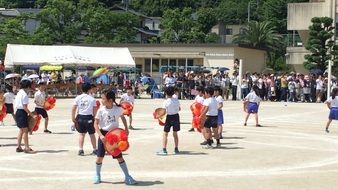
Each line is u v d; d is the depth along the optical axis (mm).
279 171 11352
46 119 17703
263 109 30641
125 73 48562
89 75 47375
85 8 73062
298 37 56031
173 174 10781
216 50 49625
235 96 39094
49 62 39281
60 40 70312
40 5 108750
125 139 9531
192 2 104625
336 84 37281
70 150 13828
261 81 38906
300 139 17219
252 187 9602
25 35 69000
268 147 15109
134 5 104812
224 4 104000
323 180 10375
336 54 45656
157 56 51344
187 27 80438
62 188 9344
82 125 12992
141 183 9844
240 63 39781
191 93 38719
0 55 62656
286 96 38688
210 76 39344
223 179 10328
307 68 46344
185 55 50500
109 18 71750
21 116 13188
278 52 79625
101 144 9805
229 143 15805
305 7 52844
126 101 19203
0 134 17234
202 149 14398
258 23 82938
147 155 13195
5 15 83562
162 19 86312
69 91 40375
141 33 82438
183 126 20234
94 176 10406
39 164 11773
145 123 21203
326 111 29703
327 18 45844
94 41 69688
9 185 9578
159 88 44375
